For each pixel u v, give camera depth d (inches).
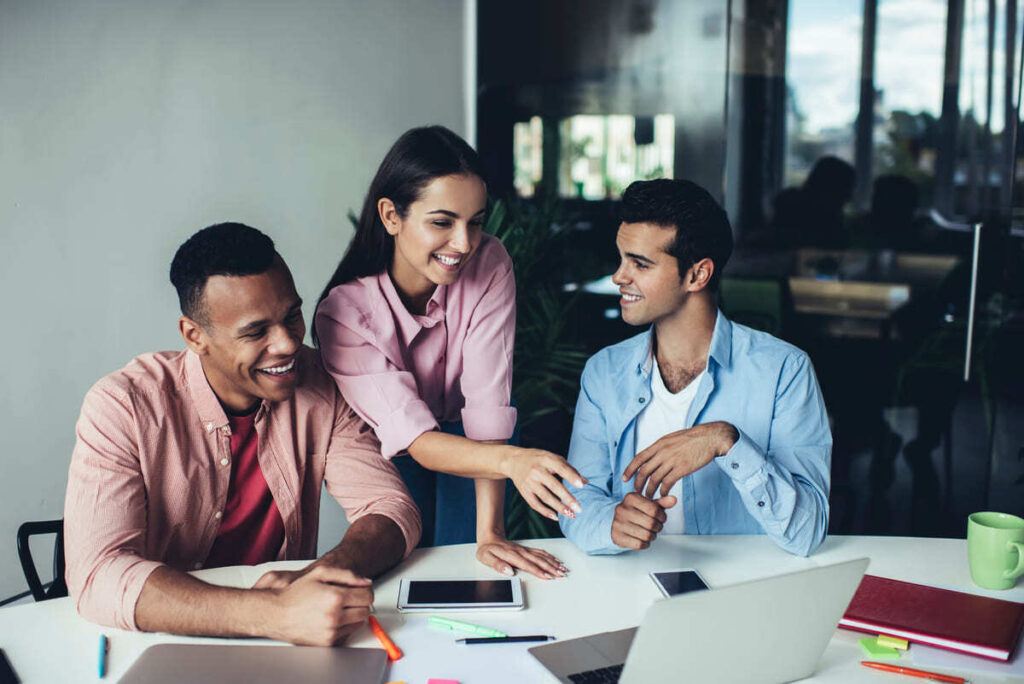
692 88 167.3
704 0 163.5
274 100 110.6
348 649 45.1
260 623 45.8
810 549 57.4
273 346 55.4
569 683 41.3
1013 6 149.3
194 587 47.9
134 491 55.9
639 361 68.6
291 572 51.6
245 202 109.6
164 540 60.1
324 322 66.8
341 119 117.5
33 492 97.3
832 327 176.9
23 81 92.1
